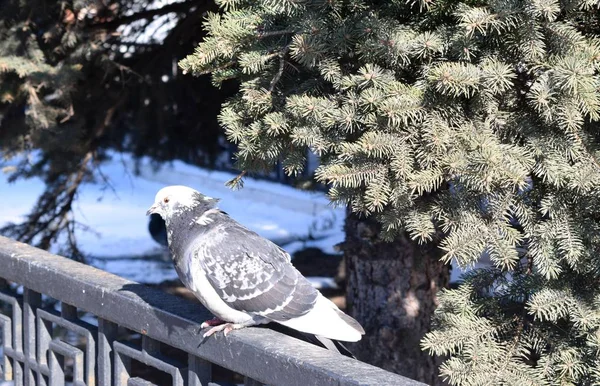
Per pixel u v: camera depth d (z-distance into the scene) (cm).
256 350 219
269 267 246
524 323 329
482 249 291
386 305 495
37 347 302
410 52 287
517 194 301
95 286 270
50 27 614
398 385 190
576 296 305
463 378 310
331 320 245
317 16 294
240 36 306
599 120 292
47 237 736
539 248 293
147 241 1172
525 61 284
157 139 762
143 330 257
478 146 274
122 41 701
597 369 297
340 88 298
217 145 785
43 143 629
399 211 299
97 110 695
